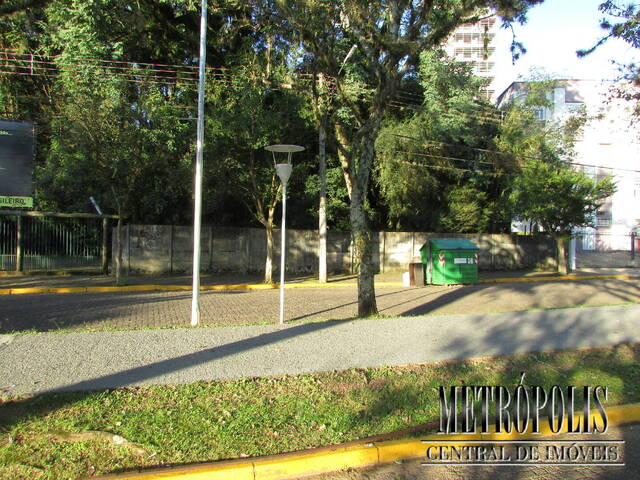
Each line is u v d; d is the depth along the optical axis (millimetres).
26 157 18188
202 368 6102
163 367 6094
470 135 26312
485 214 28891
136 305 13227
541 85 29797
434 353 7117
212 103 19172
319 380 5887
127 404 5035
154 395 5258
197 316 10305
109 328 9172
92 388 5348
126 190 17469
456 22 9891
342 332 8172
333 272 24266
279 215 24766
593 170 40812
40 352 6539
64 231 20578
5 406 4879
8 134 17922
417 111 24875
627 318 9984
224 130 16969
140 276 20406
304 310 13227
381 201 26312
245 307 13562
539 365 6879
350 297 16328
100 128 15445
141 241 20891
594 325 9289
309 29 9859
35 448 4191
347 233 24609
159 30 22141
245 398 5305
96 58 18016
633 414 5574
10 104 21109
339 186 24031
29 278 18797
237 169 18984
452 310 13805
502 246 28609
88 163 16094
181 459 4105
